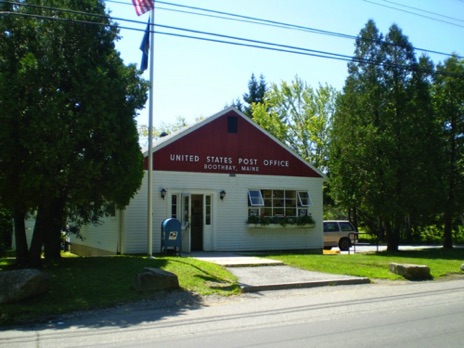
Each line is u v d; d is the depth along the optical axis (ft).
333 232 94.68
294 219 74.28
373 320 26.89
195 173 68.13
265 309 30.78
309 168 77.66
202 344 21.85
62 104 39.27
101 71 40.98
